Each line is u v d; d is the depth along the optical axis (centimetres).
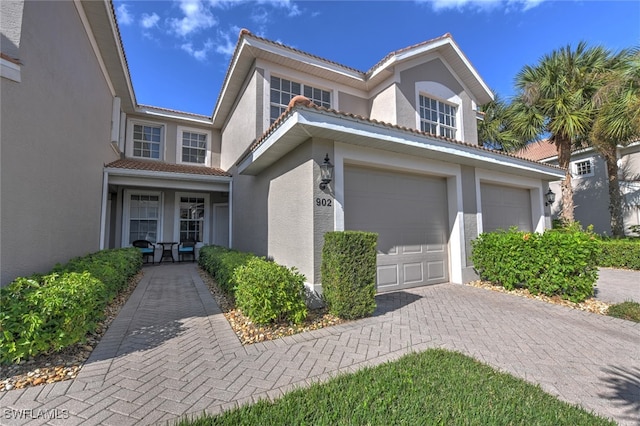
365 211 631
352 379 278
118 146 1069
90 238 755
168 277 851
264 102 830
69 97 583
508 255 667
